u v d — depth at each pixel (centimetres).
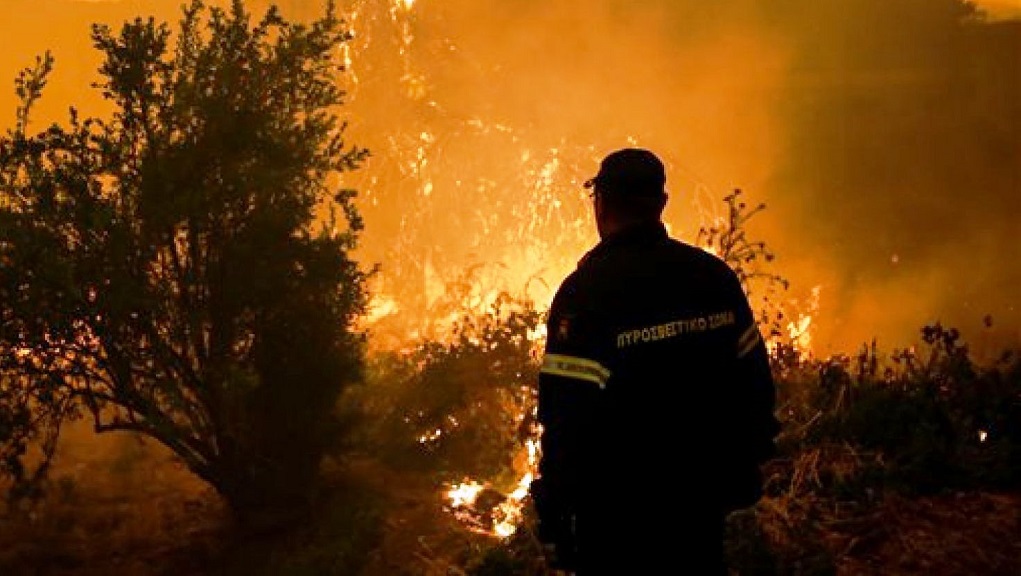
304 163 560
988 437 538
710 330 294
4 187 520
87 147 532
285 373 557
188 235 536
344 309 571
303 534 555
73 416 555
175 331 541
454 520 564
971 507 468
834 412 564
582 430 283
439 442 658
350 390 650
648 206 301
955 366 595
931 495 484
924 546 438
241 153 540
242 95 557
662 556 286
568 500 288
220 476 566
